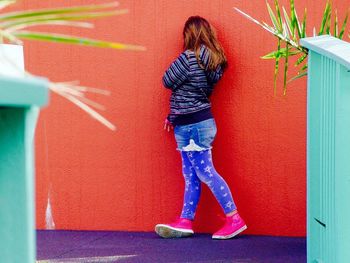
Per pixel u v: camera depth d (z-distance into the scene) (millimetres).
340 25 5152
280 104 5285
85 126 5516
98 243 5070
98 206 5535
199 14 5328
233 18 5289
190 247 4910
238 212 5371
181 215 5250
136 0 5398
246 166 5344
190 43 5082
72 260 4520
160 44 5398
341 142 2773
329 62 2947
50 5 5398
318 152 3166
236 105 5320
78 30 5426
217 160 5367
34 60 5488
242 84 5309
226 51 5297
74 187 5547
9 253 1410
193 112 5070
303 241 5125
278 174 5316
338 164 2779
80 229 5559
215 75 5094
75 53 5473
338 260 2793
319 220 3158
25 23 1489
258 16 5262
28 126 1397
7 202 1412
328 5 3893
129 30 5414
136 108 5469
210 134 5113
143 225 5508
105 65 5453
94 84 5477
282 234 5336
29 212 1402
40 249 4871
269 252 4734
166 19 5379
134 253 4727
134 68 5449
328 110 2965
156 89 5441
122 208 5516
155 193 5484
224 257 4578
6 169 1406
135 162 5492
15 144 1400
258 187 5340
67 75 5484
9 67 1913
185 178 5227
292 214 5320
